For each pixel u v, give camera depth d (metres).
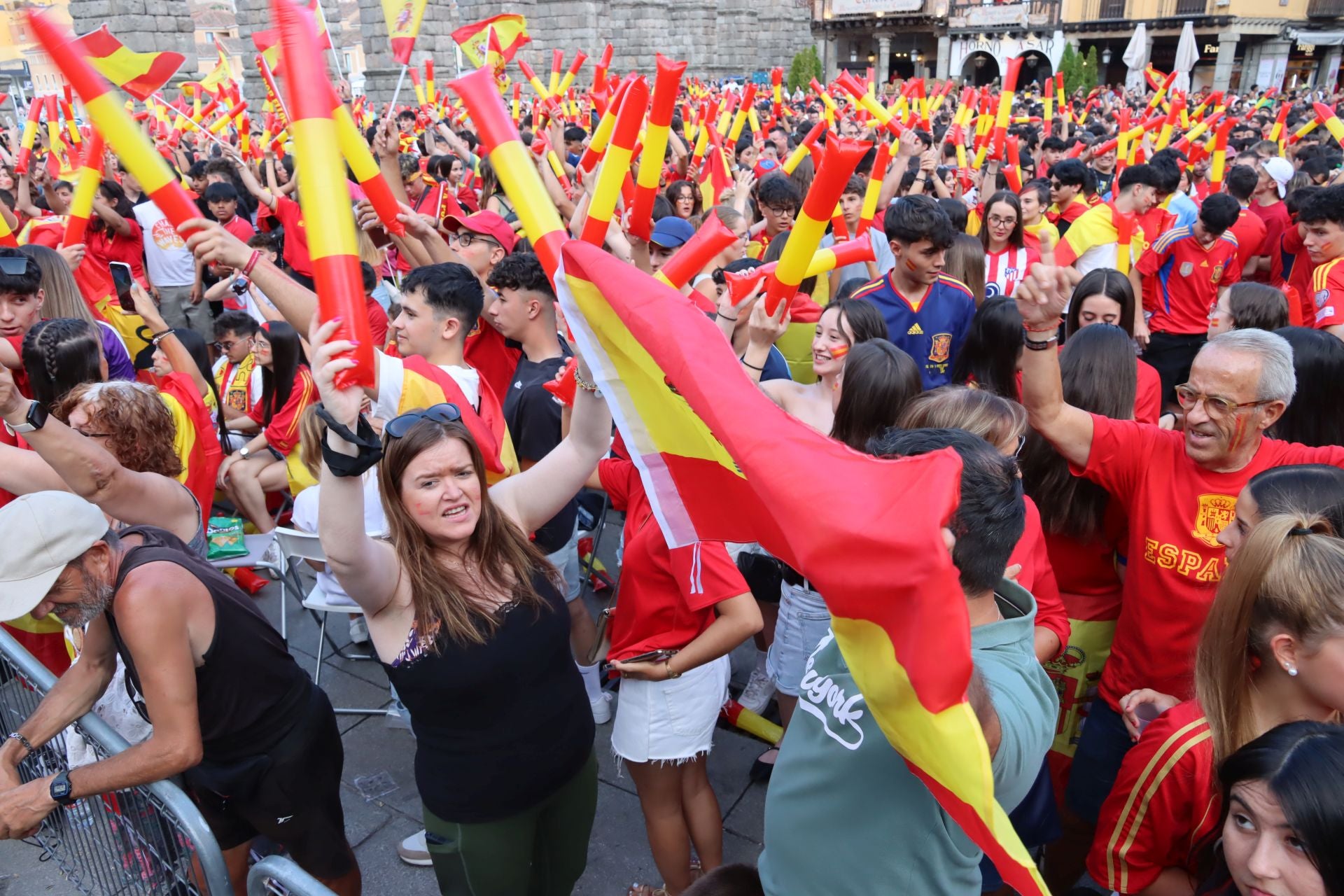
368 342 1.53
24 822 2.16
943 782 1.09
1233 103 24.92
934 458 1.05
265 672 2.38
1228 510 2.39
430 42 25.67
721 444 1.33
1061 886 2.76
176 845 2.28
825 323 3.39
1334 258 4.64
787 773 1.70
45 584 2.05
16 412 2.45
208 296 5.66
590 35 32.06
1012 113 20.30
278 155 11.38
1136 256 6.43
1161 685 2.51
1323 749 1.33
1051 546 2.89
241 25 22.91
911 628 1.05
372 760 3.72
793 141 12.98
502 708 2.21
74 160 8.70
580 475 2.51
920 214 4.11
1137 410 3.62
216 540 4.14
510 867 2.32
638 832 3.30
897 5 49.91
